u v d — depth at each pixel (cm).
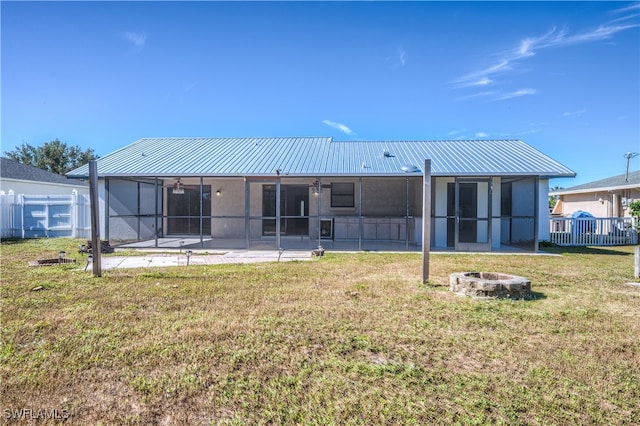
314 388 277
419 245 1313
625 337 388
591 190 1978
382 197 1520
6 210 1437
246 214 1160
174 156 1372
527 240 1191
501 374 301
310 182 1518
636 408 254
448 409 250
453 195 1246
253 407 253
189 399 262
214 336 378
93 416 241
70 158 4231
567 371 308
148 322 421
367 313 461
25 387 276
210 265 849
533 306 502
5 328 397
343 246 1267
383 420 238
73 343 358
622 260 977
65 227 1430
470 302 518
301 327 408
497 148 1421
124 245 1243
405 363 321
